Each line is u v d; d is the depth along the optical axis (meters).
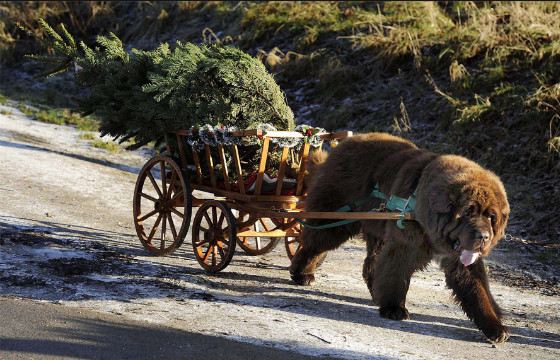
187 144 8.65
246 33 20.98
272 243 9.30
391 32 17.25
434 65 16.05
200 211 8.25
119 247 8.88
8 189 11.09
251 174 8.30
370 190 7.20
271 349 5.36
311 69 17.97
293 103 17.28
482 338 6.32
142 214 11.02
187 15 24.31
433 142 14.07
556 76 14.04
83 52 9.73
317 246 7.79
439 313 7.14
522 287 8.52
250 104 8.54
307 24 19.89
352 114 15.81
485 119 13.91
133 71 8.78
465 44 15.90
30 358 4.88
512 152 13.02
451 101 14.56
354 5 20.03
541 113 13.20
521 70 14.73
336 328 6.13
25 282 6.73
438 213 6.00
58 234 8.98
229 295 7.04
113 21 26.62
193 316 6.10
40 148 14.57
